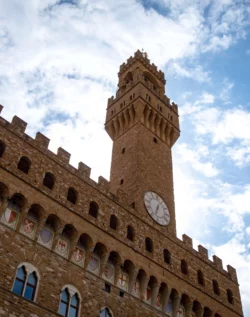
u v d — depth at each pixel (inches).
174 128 2915.8
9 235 1531.7
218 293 2326.5
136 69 3235.7
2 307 1366.9
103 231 1856.5
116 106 2972.4
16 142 1740.9
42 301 1492.4
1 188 1583.4
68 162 1925.4
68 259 1674.5
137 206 2176.4
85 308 1619.1
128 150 2588.6
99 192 1978.3
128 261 1891.0
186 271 2193.7
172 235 2267.5
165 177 2561.5
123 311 1754.4
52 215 1689.2
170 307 2005.4
